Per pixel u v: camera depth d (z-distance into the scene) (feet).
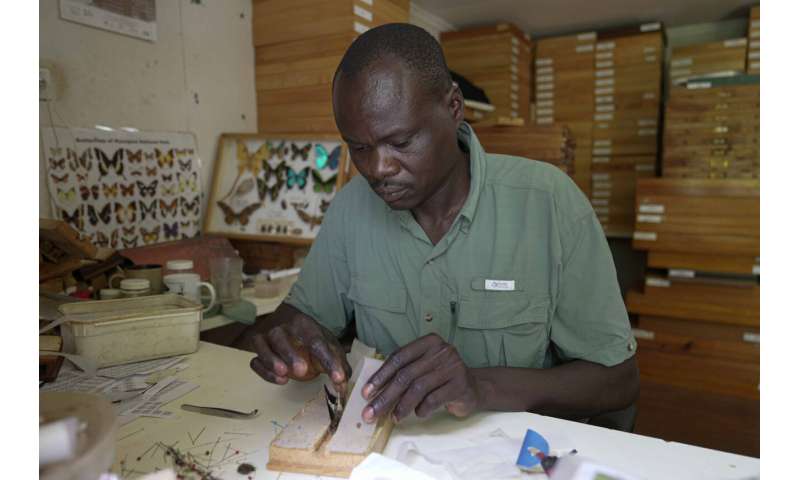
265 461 2.12
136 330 3.21
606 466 1.95
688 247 8.00
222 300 4.82
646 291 8.45
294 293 3.66
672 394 8.06
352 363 3.05
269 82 7.14
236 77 7.01
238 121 7.08
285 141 6.47
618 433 2.29
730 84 7.89
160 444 2.24
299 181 6.34
